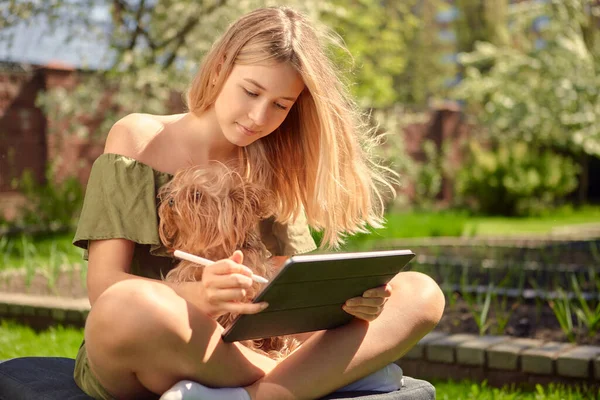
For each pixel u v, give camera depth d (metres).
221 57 2.04
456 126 16.92
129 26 9.80
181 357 1.70
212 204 1.90
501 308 4.68
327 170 2.12
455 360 3.61
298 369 1.85
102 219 1.96
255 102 1.98
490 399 3.21
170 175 2.04
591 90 14.07
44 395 1.95
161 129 2.10
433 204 15.96
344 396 1.91
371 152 2.36
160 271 2.04
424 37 24.45
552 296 4.75
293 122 2.23
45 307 4.51
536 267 6.28
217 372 1.76
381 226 2.32
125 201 1.96
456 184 15.75
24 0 9.12
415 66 24.25
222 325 1.96
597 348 3.55
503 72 15.87
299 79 2.01
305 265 1.63
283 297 1.71
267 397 1.80
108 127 10.14
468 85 16.59
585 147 14.81
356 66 2.43
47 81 10.32
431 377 3.67
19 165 10.25
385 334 1.96
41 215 9.57
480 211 14.98
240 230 1.95
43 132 10.51
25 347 3.90
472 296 5.00
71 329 4.41
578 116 14.23
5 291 5.17
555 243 9.00
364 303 1.89
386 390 1.99
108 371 1.74
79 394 1.95
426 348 3.67
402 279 2.12
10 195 10.10
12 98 10.15
